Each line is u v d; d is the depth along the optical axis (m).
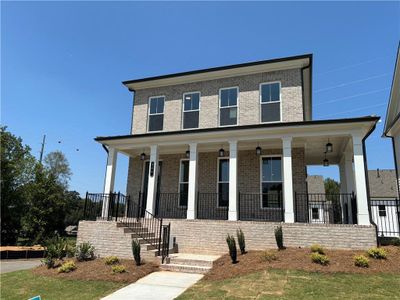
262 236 9.34
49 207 21.81
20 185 24.08
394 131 13.78
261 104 12.70
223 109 13.30
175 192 13.32
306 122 9.56
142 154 13.45
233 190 10.29
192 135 11.20
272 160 12.14
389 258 7.30
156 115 14.58
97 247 9.62
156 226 10.88
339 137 10.21
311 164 15.95
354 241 8.36
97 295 6.17
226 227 9.88
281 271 6.79
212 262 8.23
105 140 12.41
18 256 16.31
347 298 5.05
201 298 5.53
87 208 11.07
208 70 13.54
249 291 5.68
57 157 48.53
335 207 13.96
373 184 28.86
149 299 5.71
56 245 9.71
